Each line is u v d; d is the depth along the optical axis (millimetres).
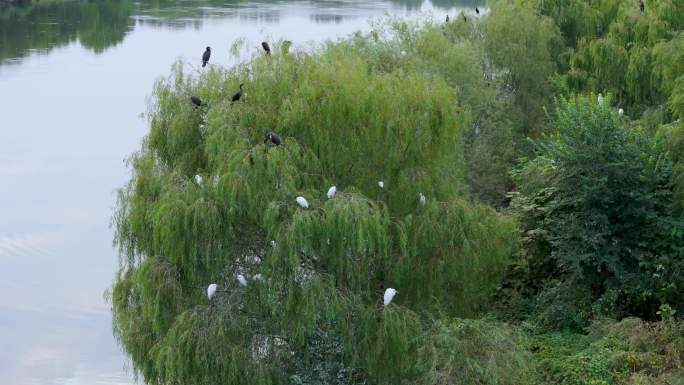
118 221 20234
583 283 25938
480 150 34156
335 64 20609
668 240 24844
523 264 25078
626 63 37250
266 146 18438
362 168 20172
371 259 19688
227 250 18609
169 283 18625
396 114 19797
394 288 20109
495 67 40719
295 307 18312
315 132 19156
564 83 38938
